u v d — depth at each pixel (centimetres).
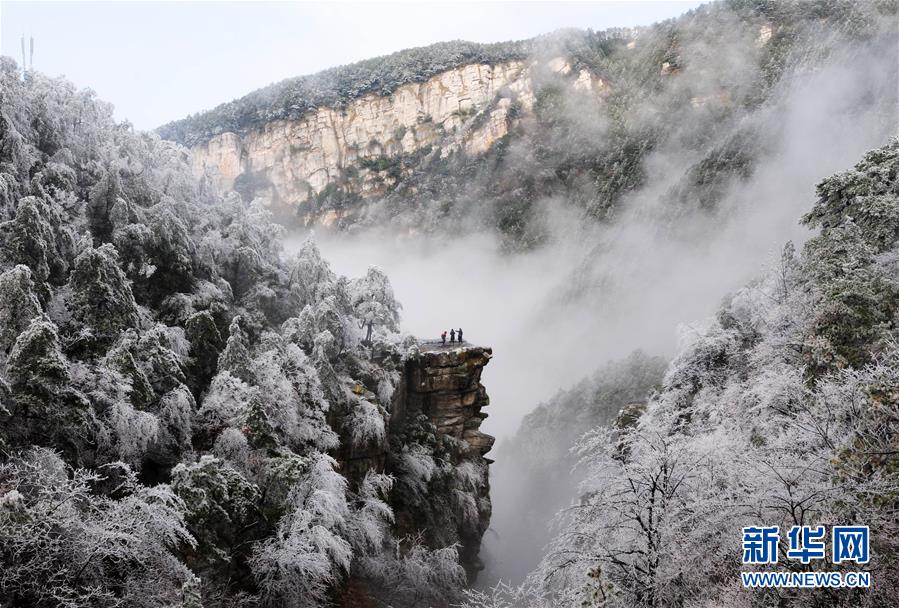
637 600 1559
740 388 2636
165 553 1702
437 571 3169
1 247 2373
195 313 2888
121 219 3133
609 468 1970
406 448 3600
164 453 2244
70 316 2395
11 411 1736
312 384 2825
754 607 1370
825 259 2594
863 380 1563
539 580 1828
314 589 2245
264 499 2241
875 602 1262
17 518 1431
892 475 1308
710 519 1544
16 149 2948
